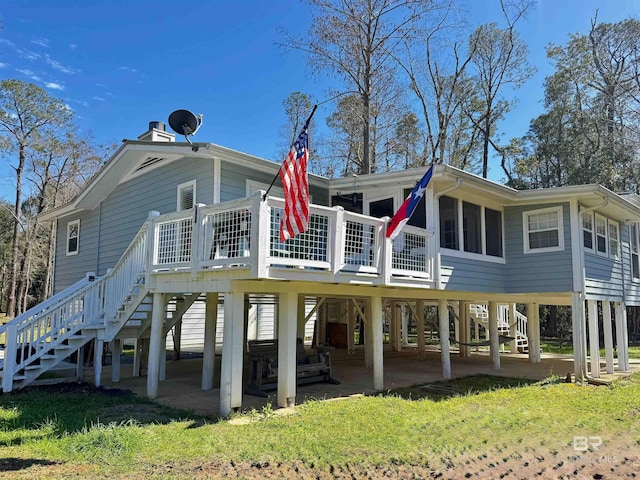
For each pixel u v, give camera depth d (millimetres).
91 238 15133
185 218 7176
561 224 10828
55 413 6398
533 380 10148
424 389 8727
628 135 24844
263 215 6031
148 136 12422
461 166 26172
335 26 17484
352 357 14273
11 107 27625
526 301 12703
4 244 34938
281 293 7055
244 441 5152
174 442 5082
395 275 8242
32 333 8062
